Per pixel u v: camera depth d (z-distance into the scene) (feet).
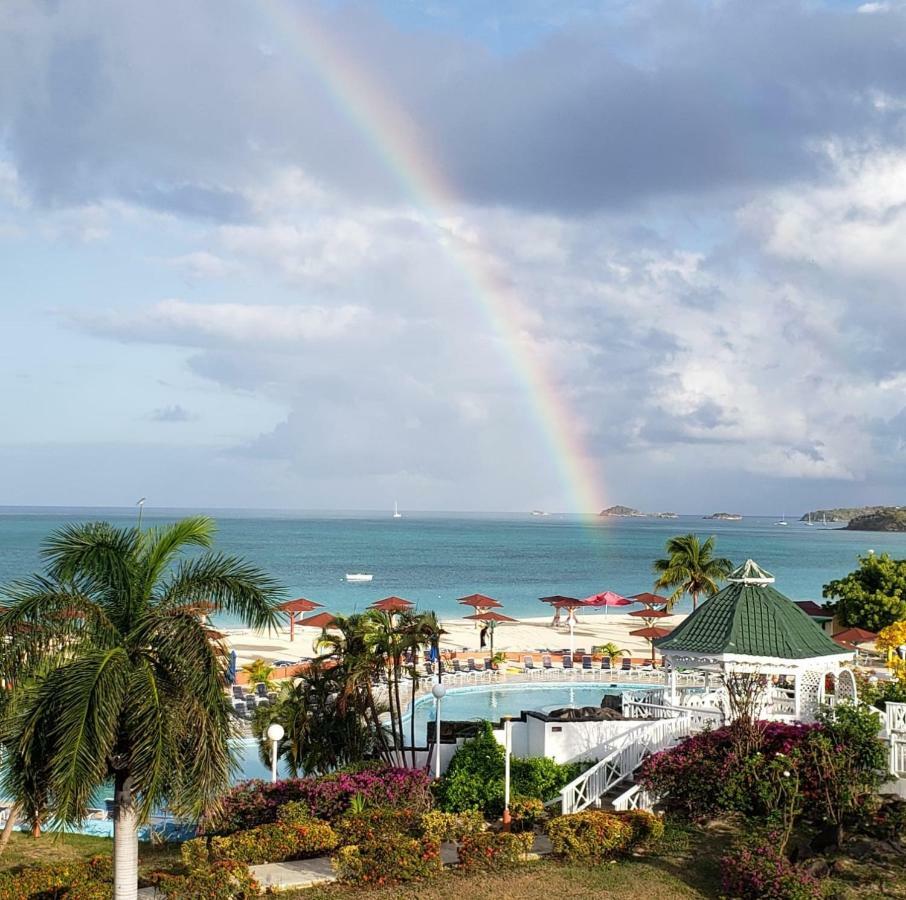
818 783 65.36
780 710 90.38
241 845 65.26
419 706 146.51
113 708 48.83
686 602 367.86
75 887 58.13
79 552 54.19
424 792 79.92
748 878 57.98
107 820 86.74
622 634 257.34
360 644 102.68
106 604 55.11
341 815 73.77
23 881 59.47
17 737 49.93
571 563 582.76
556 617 269.44
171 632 52.90
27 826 85.66
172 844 81.41
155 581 56.08
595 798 79.05
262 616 56.44
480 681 161.58
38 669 51.72
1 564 450.71
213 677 53.11
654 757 73.67
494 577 458.50
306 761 100.99
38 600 52.21
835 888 58.39
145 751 49.37
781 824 65.10
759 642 85.97
